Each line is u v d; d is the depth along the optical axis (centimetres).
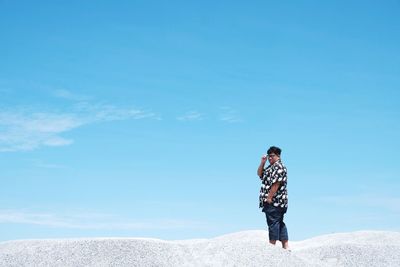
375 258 1032
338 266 999
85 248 971
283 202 1014
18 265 934
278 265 925
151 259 922
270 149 1026
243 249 965
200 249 980
